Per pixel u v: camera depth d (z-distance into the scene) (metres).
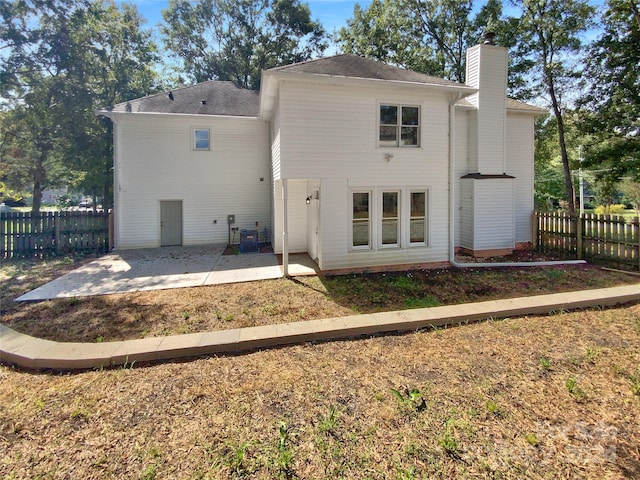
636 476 2.64
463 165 12.80
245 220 15.20
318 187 9.80
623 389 3.79
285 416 3.41
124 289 8.20
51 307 6.93
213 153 14.73
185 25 29.30
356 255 9.61
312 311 6.52
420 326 5.63
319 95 8.98
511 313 6.13
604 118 15.20
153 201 14.25
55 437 3.17
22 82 18.83
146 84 23.28
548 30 15.59
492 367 4.30
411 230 10.10
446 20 22.14
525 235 13.92
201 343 4.88
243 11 29.47
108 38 20.94
